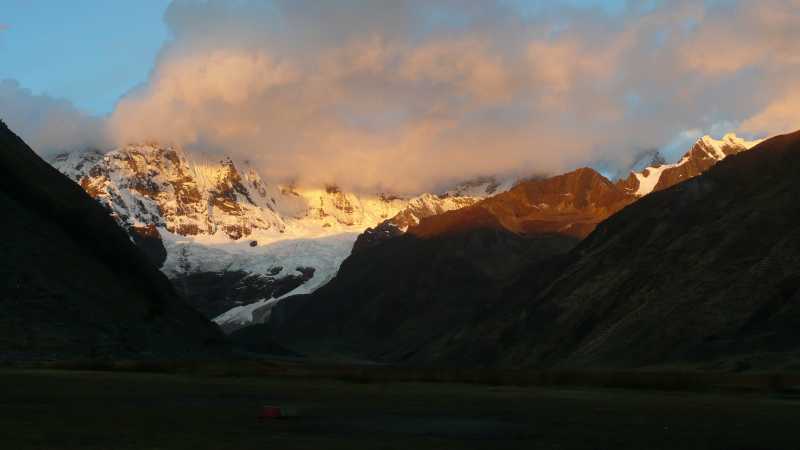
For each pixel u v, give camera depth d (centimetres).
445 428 6056
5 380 9612
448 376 12794
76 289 17188
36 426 5603
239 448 4856
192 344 19150
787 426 6419
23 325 14925
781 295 18100
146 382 10150
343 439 5366
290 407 7075
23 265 16575
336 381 11869
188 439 5184
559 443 5391
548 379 12294
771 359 15650
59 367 12850
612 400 8769
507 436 5675
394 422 6388
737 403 8556
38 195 19800
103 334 16075
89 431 5416
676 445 5384
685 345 18338
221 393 8844
